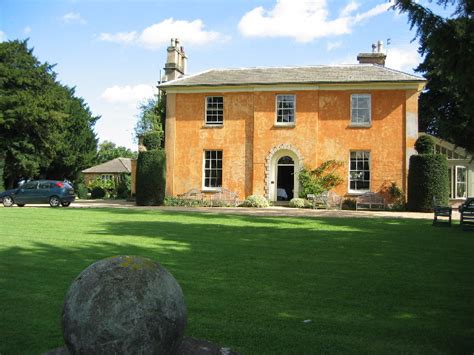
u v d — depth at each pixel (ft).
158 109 118.62
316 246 30.60
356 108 76.33
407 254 27.63
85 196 126.82
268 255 26.94
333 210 69.15
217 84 79.77
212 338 13.35
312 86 77.05
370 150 75.00
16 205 81.82
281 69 84.07
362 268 23.38
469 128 33.55
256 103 79.30
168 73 92.79
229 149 80.18
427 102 96.43
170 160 82.23
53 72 151.23
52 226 40.98
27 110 106.01
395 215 58.75
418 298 17.88
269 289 19.01
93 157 156.66
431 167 65.41
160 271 9.99
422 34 21.80
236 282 20.15
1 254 26.48
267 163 78.23
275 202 77.51
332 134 76.48
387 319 15.35
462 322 15.08
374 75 76.48
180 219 49.19
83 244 30.30
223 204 76.69
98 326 8.94
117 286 9.22
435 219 44.86
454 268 23.52
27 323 14.71
